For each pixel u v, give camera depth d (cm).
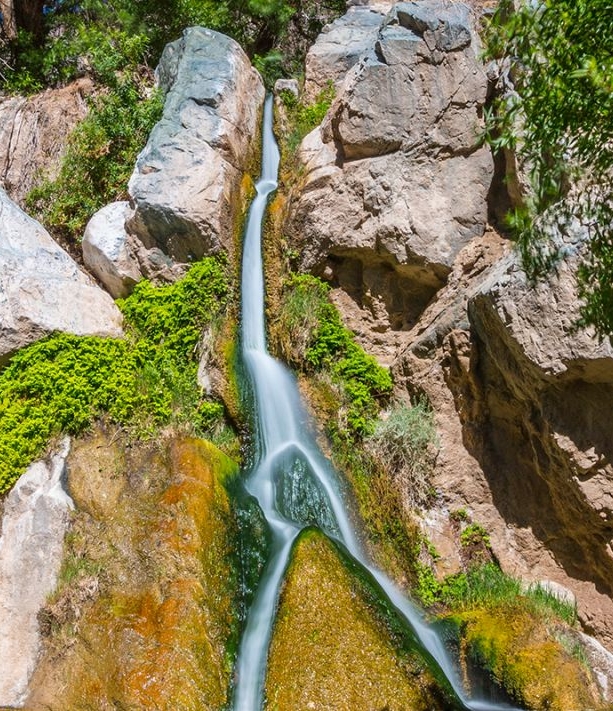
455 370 705
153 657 483
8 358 693
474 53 785
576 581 636
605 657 571
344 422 732
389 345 798
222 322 789
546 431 600
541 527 659
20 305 701
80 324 730
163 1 1220
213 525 575
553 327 566
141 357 737
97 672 493
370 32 1098
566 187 536
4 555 577
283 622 522
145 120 963
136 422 666
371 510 678
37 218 945
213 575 546
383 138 794
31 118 1030
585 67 328
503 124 393
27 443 638
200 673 484
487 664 535
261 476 695
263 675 503
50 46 1184
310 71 1059
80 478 612
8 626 543
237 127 931
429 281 778
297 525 646
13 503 609
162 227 822
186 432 679
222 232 829
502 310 597
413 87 791
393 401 755
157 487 603
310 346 784
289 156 960
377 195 785
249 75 1030
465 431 707
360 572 574
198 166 846
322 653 502
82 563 558
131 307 802
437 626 589
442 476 702
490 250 745
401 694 489
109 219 859
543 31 350
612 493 575
